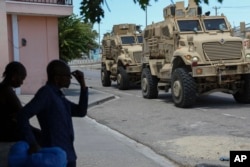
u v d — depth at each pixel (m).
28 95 19.12
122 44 25.16
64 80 4.28
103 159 7.56
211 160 7.30
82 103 4.48
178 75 14.84
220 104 15.66
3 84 5.32
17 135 5.31
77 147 8.61
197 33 16.22
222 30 16.33
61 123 4.15
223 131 10.02
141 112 14.09
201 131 10.17
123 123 11.98
